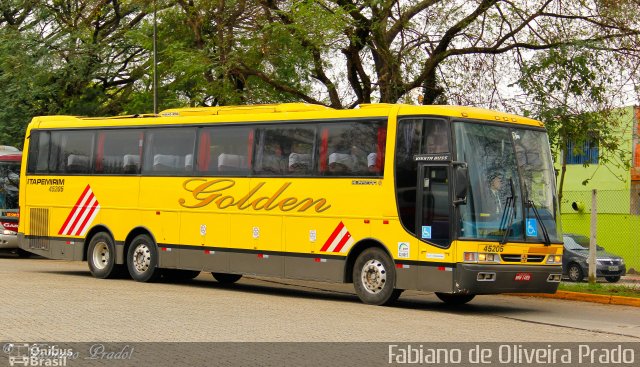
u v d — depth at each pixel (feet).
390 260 57.16
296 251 62.03
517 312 57.72
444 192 54.90
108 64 116.47
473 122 55.93
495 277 54.44
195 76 87.04
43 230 79.00
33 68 112.68
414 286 55.83
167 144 71.15
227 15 85.40
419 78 83.30
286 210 62.75
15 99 113.50
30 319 45.21
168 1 92.17
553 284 57.47
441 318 51.42
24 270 81.05
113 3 116.06
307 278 61.31
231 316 48.75
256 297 61.62
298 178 62.28
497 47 83.41
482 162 55.57
